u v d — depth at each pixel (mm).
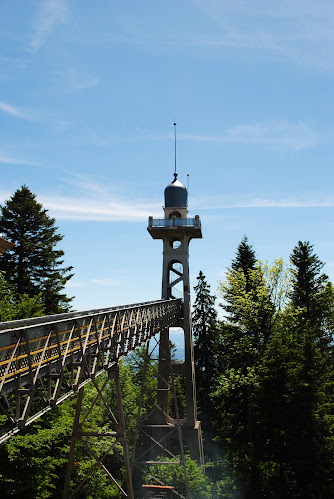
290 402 25016
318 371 25734
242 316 35375
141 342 19422
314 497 22797
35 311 20828
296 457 24094
